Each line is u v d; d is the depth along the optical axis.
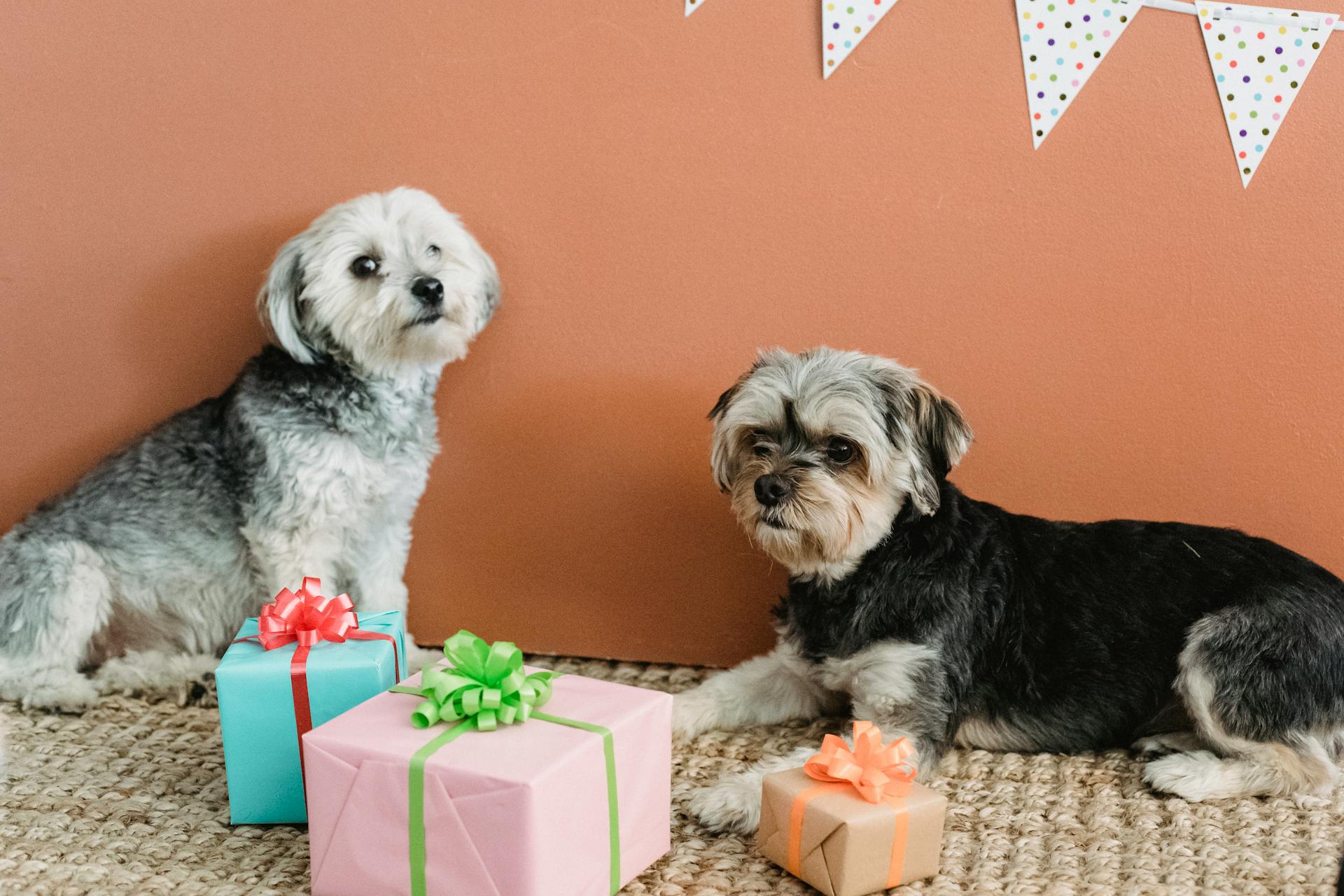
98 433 2.71
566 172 2.53
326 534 2.47
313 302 2.33
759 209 2.50
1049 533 2.32
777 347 2.41
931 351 2.53
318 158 2.56
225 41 2.51
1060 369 2.50
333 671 1.89
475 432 2.69
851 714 2.48
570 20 2.45
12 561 2.44
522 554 2.76
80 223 2.61
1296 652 2.06
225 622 2.65
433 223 2.36
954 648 2.15
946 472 2.20
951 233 2.46
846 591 2.21
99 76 2.53
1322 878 1.80
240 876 1.80
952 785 2.16
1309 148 2.35
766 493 2.06
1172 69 2.35
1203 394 2.48
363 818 1.62
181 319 2.65
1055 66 2.36
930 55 2.39
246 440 2.43
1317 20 2.29
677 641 2.78
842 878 1.69
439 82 2.51
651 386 2.62
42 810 2.00
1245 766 2.08
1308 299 2.41
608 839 1.70
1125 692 2.21
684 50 2.44
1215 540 2.25
